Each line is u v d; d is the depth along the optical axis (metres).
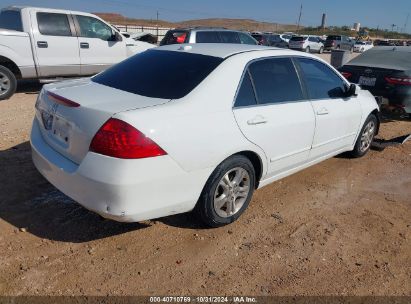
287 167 4.12
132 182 2.78
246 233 3.54
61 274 2.87
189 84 3.30
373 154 5.91
